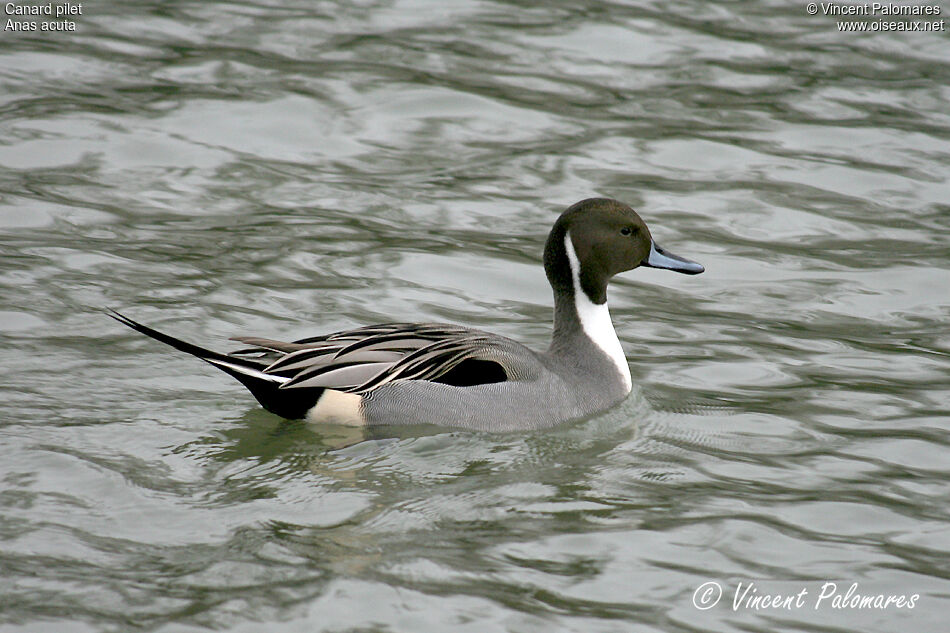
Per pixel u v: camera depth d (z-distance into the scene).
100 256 14.70
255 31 21.30
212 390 11.89
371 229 15.88
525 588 8.73
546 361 12.16
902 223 16.52
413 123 18.67
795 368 13.06
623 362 12.48
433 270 14.95
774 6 22.67
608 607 8.55
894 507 10.12
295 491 10.05
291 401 11.25
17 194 16.08
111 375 11.98
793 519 9.90
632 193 16.97
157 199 16.36
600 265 12.34
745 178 17.47
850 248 15.91
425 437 11.23
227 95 19.03
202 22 21.59
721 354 13.39
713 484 10.51
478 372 11.60
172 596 8.41
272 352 11.74
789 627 8.43
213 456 10.58
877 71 20.45
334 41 21.03
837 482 10.57
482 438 11.30
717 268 15.47
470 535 9.48
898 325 14.12
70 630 7.96
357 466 10.60
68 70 19.53
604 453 11.12
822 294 14.83
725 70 20.45
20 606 8.19
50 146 17.33
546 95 19.53
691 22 22.14
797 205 16.81
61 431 10.74
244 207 16.30
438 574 8.86
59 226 15.41
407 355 11.51
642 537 9.52
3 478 9.87
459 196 16.78
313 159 17.67
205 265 14.70
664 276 15.46
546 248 12.59
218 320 13.40
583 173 17.44
